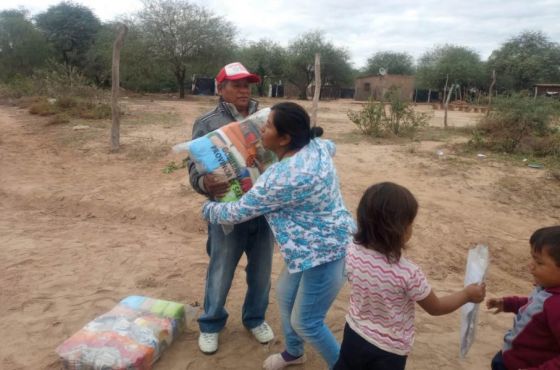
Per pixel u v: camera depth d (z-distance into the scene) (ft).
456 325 13.47
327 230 8.60
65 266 16.75
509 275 17.63
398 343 7.59
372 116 47.16
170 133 45.11
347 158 34.45
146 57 112.16
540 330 6.88
